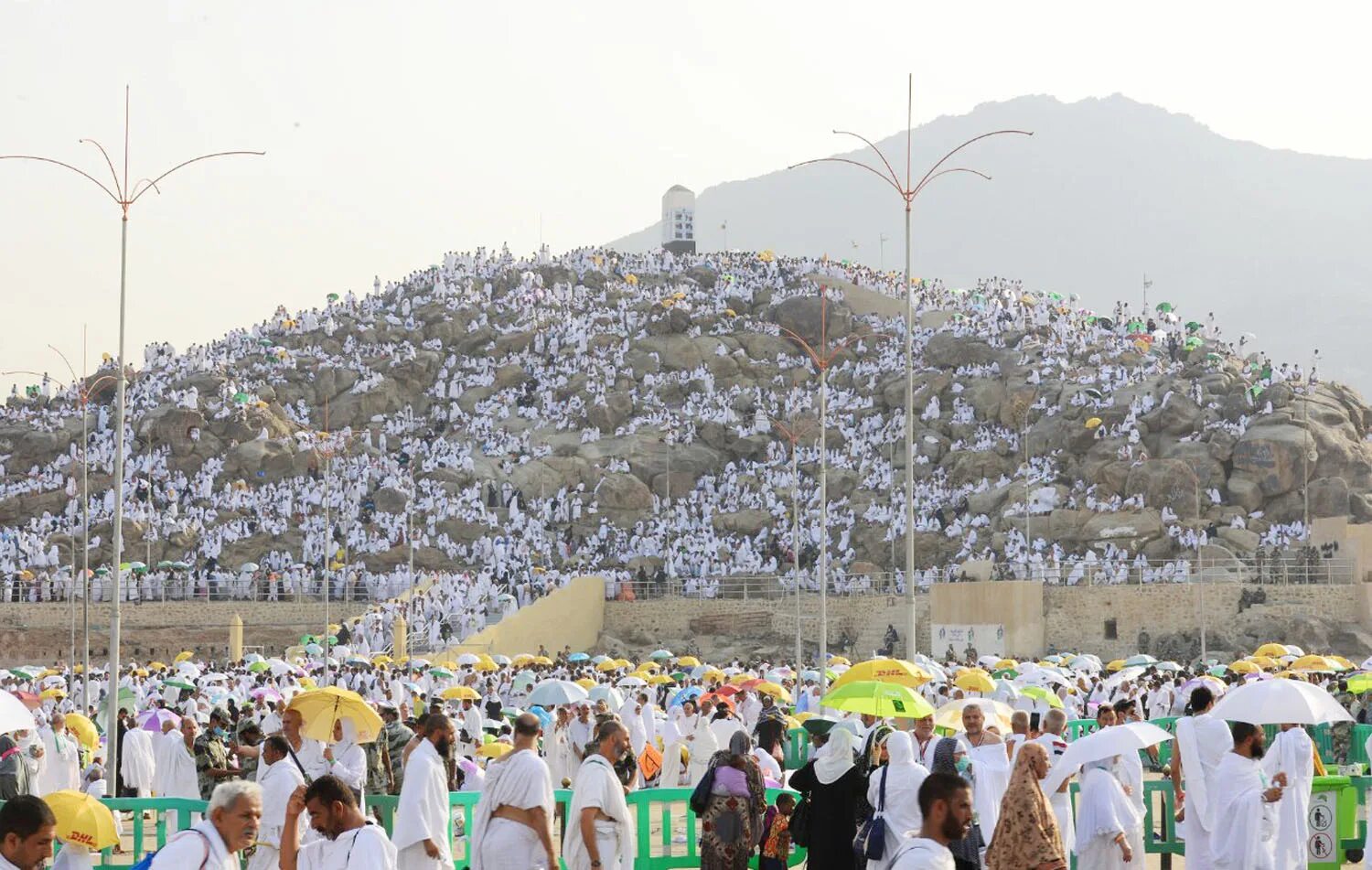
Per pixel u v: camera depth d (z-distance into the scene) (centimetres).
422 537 10606
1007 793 1608
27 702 3216
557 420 12244
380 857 1562
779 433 11638
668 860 2355
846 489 10738
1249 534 9031
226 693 4834
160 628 9044
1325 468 9444
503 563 10288
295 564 10081
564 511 11012
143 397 11969
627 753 1952
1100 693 4872
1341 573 8288
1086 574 8556
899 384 11525
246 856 2244
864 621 8931
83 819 1817
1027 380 10806
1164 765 3409
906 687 2355
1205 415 9888
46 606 9044
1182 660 7681
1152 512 9269
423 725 1888
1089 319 12756
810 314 13038
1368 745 2261
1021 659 7631
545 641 8931
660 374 12550
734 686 4566
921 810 1396
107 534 10200
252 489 11250
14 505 10806
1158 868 2575
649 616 9269
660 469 11306
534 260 15050
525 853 1780
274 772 2030
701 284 14712
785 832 2066
